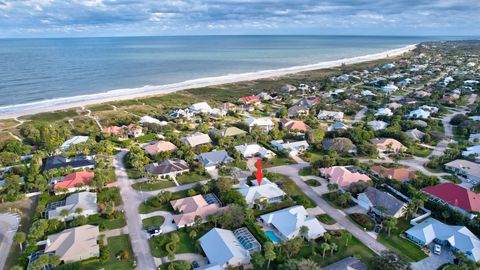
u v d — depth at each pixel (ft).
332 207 311.06
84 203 299.17
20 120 587.27
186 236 264.93
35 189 338.75
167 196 314.55
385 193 309.83
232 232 264.31
